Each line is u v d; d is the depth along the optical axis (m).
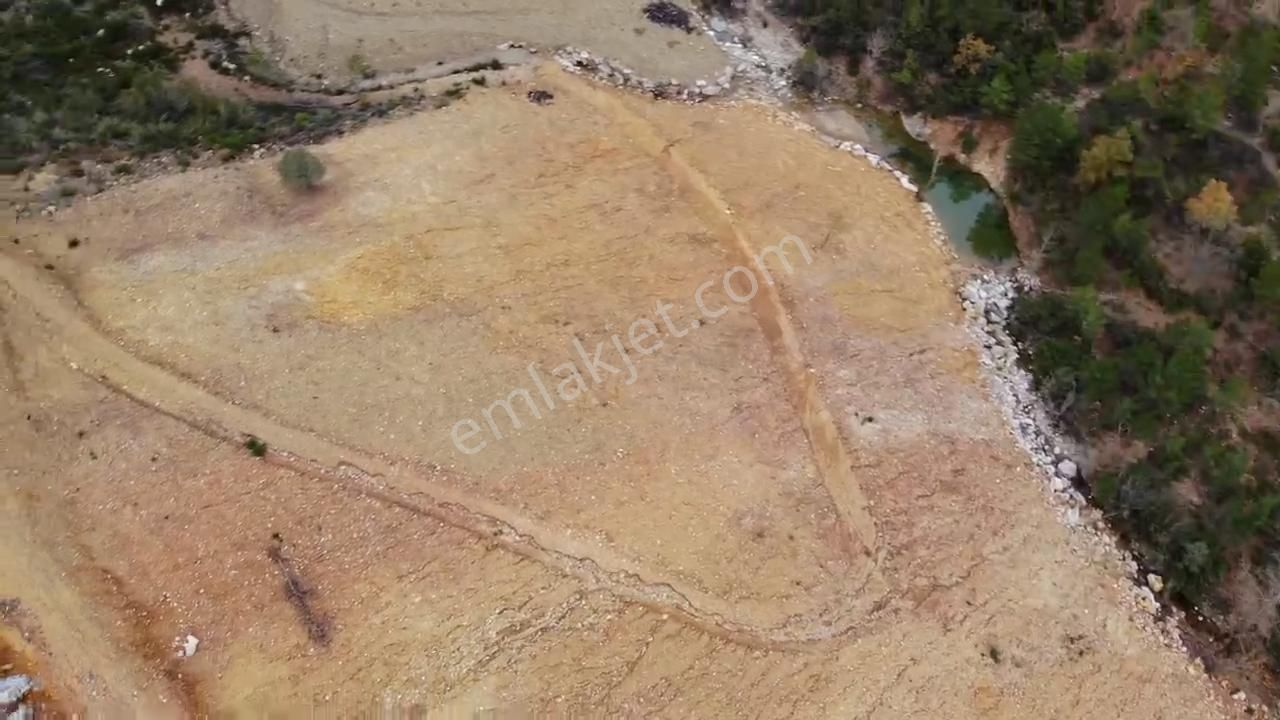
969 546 29.00
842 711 25.56
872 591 27.61
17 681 23.81
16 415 27.97
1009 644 27.25
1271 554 29.22
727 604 26.73
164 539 26.30
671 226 35.28
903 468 30.20
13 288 30.34
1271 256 33.88
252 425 28.23
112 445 27.61
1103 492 30.42
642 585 26.70
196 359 29.42
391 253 32.78
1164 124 37.91
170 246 32.22
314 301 31.12
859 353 32.88
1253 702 27.16
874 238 36.72
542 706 24.80
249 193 34.09
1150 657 27.59
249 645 24.98
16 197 33.25
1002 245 37.38
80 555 25.95
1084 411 32.28
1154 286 34.66
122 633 24.88
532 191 35.72
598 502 28.06
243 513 26.78
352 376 29.58
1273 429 31.41
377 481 27.59
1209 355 32.59
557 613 26.06
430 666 24.98
